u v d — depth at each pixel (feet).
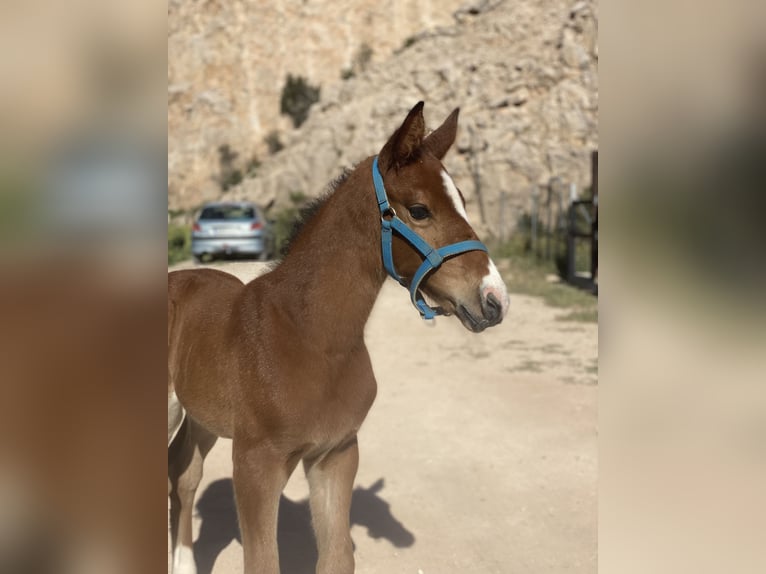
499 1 91.15
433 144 8.63
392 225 7.84
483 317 7.55
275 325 8.08
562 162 64.80
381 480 14.83
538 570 11.12
